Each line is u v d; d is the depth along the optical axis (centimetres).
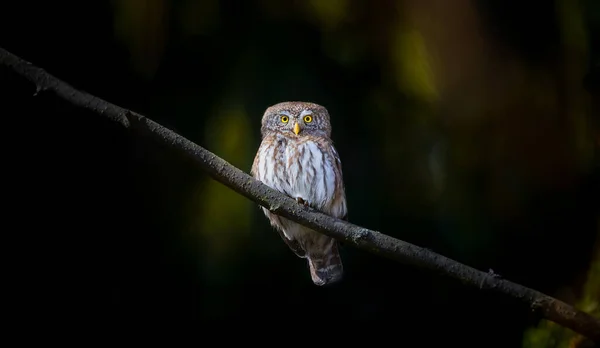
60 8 658
